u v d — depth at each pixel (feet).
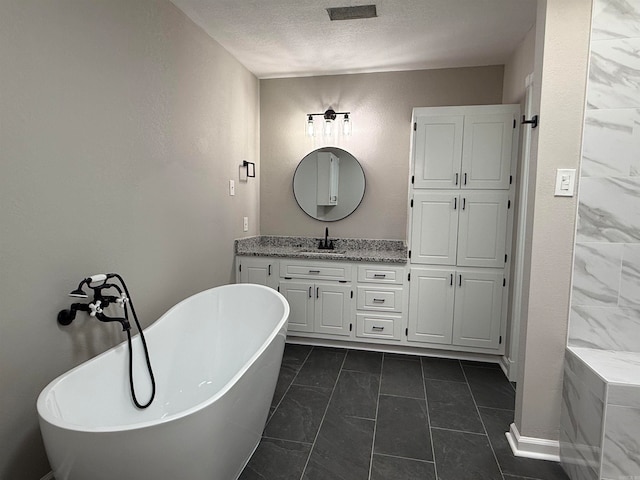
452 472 5.49
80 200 5.25
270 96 11.63
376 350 10.18
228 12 7.55
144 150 6.57
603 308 5.54
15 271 4.37
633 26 5.16
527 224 5.92
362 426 6.61
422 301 9.61
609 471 4.58
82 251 5.32
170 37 7.18
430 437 6.32
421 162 9.29
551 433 5.83
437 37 8.59
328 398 7.58
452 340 9.54
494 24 7.93
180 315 6.81
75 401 4.48
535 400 5.84
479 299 9.30
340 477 5.36
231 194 10.03
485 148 8.95
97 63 5.46
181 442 3.72
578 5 5.24
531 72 8.02
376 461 5.70
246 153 10.92
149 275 6.84
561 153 5.47
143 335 5.80
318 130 11.42
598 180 5.41
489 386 8.20
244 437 5.08
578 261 5.55
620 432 4.51
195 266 8.38
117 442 3.49
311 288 10.15
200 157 8.42
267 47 9.25
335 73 11.07
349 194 11.41
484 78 10.31
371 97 11.01
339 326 10.11
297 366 9.11
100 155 5.59
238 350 7.52
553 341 5.71
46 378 4.82
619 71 5.23
